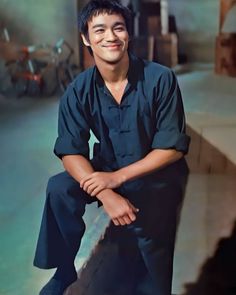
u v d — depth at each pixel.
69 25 7.29
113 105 1.59
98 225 2.57
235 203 3.01
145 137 1.63
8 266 2.31
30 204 3.07
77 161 1.61
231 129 3.46
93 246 2.35
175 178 1.72
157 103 1.59
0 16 7.29
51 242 1.66
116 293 1.98
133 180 1.62
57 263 1.70
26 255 2.42
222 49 6.35
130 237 1.97
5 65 7.01
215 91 5.09
